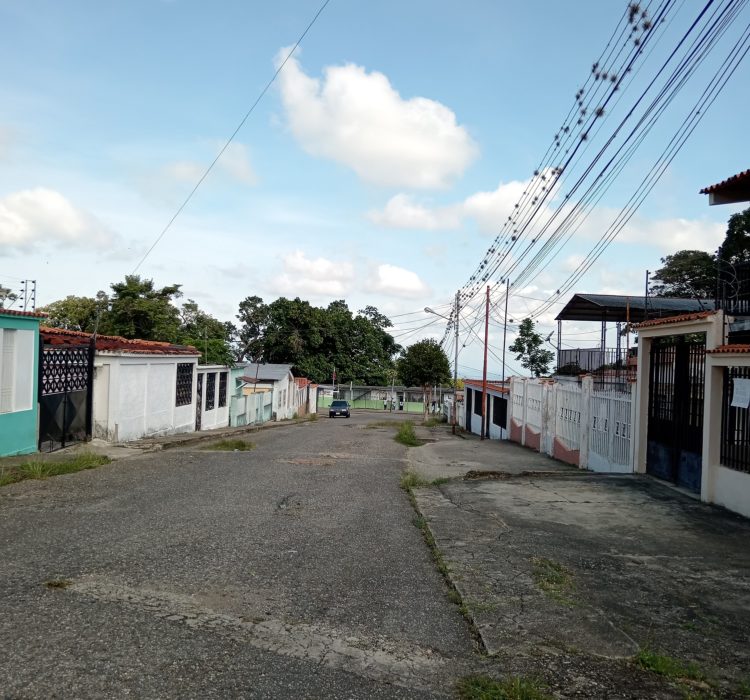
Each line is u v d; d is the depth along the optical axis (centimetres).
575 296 2384
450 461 1694
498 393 2922
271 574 583
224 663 400
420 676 403
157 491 971
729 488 944
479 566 636
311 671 400
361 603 525
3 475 1002
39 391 1344
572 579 606
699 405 1077
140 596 505
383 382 7200
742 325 1147
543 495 1049
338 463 1463
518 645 454
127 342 1939
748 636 487
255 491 1017
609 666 426
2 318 1184
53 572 550
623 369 2033
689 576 630
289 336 6388
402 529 801
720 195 1151
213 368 2566
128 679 369
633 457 1288
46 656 390
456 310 3697
